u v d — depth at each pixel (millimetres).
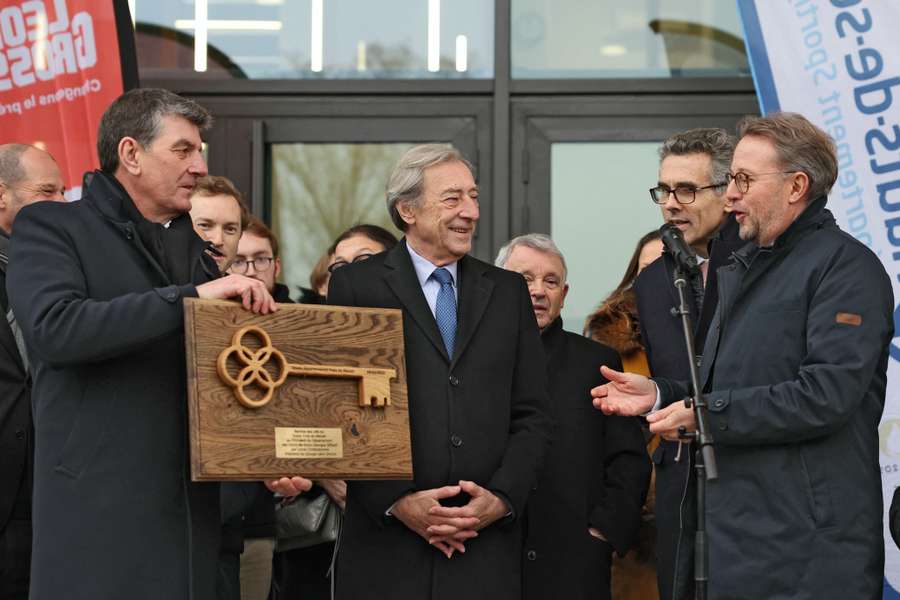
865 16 5516
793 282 3875
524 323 4340
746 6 5660
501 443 4152
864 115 5488
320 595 4828
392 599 4023
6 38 5684
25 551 4340
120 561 3576
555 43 6508
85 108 5652
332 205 6523
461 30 6527
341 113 6516
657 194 4715
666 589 4414
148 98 3832
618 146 6480
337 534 4711
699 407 3707
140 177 3799
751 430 3734
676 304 4523
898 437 5301
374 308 3898
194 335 3592
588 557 4633
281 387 3695
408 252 4324
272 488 4234
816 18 5578
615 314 5199
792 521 3742
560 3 6504
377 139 6512
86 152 5645
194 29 6551
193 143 3840
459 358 4176
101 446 3613
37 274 3621
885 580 5293
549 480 4672
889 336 3859
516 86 6477
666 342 4504
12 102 5680
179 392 3725
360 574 4082
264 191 6508
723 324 3971
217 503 3797
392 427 3830
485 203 6469
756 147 3963
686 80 6457
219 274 3977
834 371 3711
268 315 3713
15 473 4332
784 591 3727
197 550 3680
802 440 3771
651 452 5059
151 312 3566
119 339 3537
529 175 6461
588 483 4707
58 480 3604
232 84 6527
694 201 4637
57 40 5672
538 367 4320
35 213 3713
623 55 6504
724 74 6461
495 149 6465
